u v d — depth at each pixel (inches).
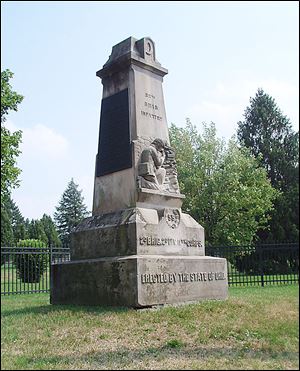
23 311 335.0
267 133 1160.2
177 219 383.6
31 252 648.4
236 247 685.3
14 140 946.1
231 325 264.2
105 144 411.5
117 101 410.0
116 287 335.9
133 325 272.7
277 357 210.2
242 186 1087.0
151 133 400.5
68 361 211.3
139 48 414.9
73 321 285.1
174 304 341.7
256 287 581.0
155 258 338.3
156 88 417.1
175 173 407.2
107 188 398.0
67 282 378.6
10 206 2009.1
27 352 224.5
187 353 222.2
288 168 968.9
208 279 379.2
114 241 360.8
